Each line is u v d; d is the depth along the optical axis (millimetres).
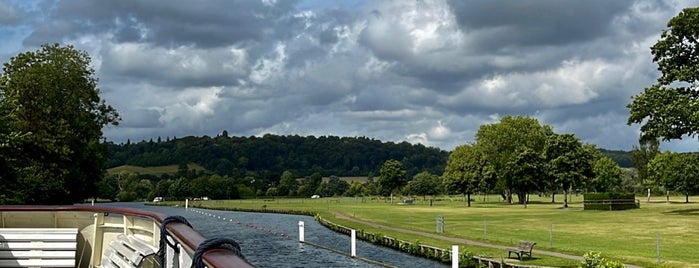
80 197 57281
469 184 119500
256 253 47281
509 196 129875
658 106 63500
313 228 72688
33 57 54594
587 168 99750
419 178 189875
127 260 7523
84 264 10562
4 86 35469
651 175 116000
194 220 92625
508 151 129125
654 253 34812
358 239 56125
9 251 9797
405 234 52875
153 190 196375
